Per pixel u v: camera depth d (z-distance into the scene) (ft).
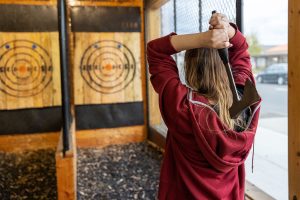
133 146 16.71
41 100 16.33
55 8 15.98
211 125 3.42
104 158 14.84
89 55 16.58
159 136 15.80
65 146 8.65
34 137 16.39
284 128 20.49
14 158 15.05
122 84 17.08
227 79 3.65
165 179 3.90
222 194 3.58
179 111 3.47
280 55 56.95
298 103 5.32
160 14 15.62
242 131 3.59
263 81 43.34
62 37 8.75
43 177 12.59
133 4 16.85
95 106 16.88
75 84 16.53
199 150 3.53
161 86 3.62
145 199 10.54
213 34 3.30
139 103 17.38
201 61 3.71
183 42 3.54
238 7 6.91
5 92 15.96
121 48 16.92
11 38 15.78
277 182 11.09
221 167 3.50
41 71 16.17
